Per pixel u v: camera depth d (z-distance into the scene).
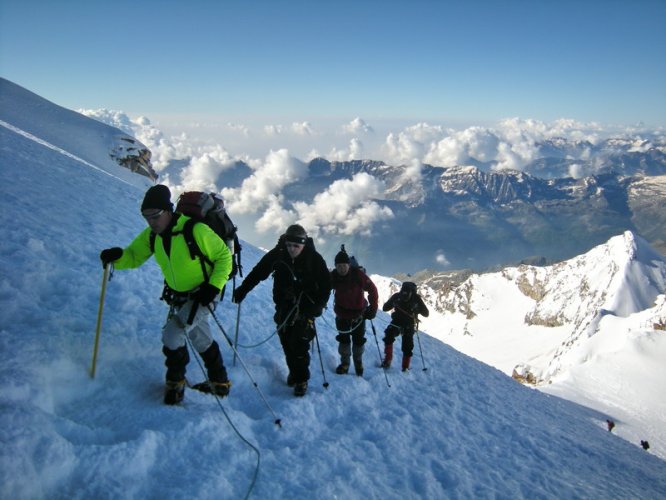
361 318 9.05
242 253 18.58
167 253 5.41
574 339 169.88
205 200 6.19
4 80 48.81
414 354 13.10
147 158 49.28
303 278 7.16
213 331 8.68
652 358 107.06
